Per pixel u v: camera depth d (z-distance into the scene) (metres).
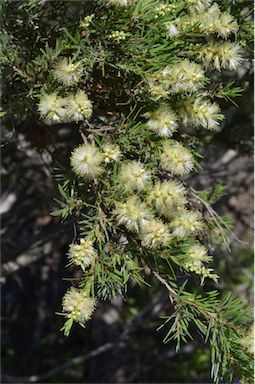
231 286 1.22
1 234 0.97
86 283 0.49
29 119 0.65
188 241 0.51
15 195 1.00
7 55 0.53
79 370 1.70
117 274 0.50
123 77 0.54
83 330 1.75
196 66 0.51
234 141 0.79
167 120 0.51
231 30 0.53
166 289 0.54
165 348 1.58
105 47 0.52
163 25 0.51
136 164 0.49
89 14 0.53
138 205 0.49
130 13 0.51
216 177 0.89
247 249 1.29
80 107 0.50
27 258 0.91
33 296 1.75
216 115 0.52
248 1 0.60
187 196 0.61
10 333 1.75
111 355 1.51
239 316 0.51
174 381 1.53
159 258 0.52
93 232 0.50
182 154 0.51
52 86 0.51
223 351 0.51
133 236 0.51
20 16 0.56
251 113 0.77
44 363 1.74
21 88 0.56
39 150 0.68
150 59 0.51
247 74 0.72
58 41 0.51
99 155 0.49
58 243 0.90
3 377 1.30
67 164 0.66
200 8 0.53
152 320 1.48
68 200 0.51
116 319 1.49
